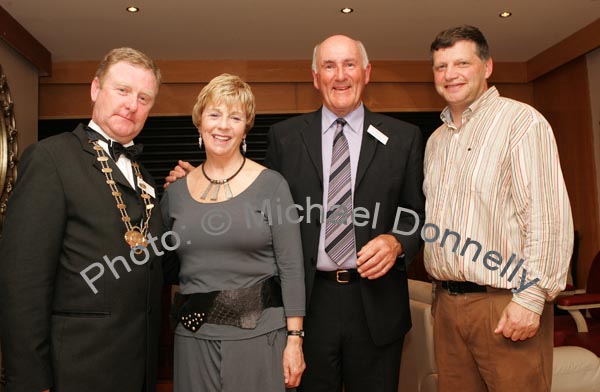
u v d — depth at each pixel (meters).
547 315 1.85
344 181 2.07
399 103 5.68
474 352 1.88
